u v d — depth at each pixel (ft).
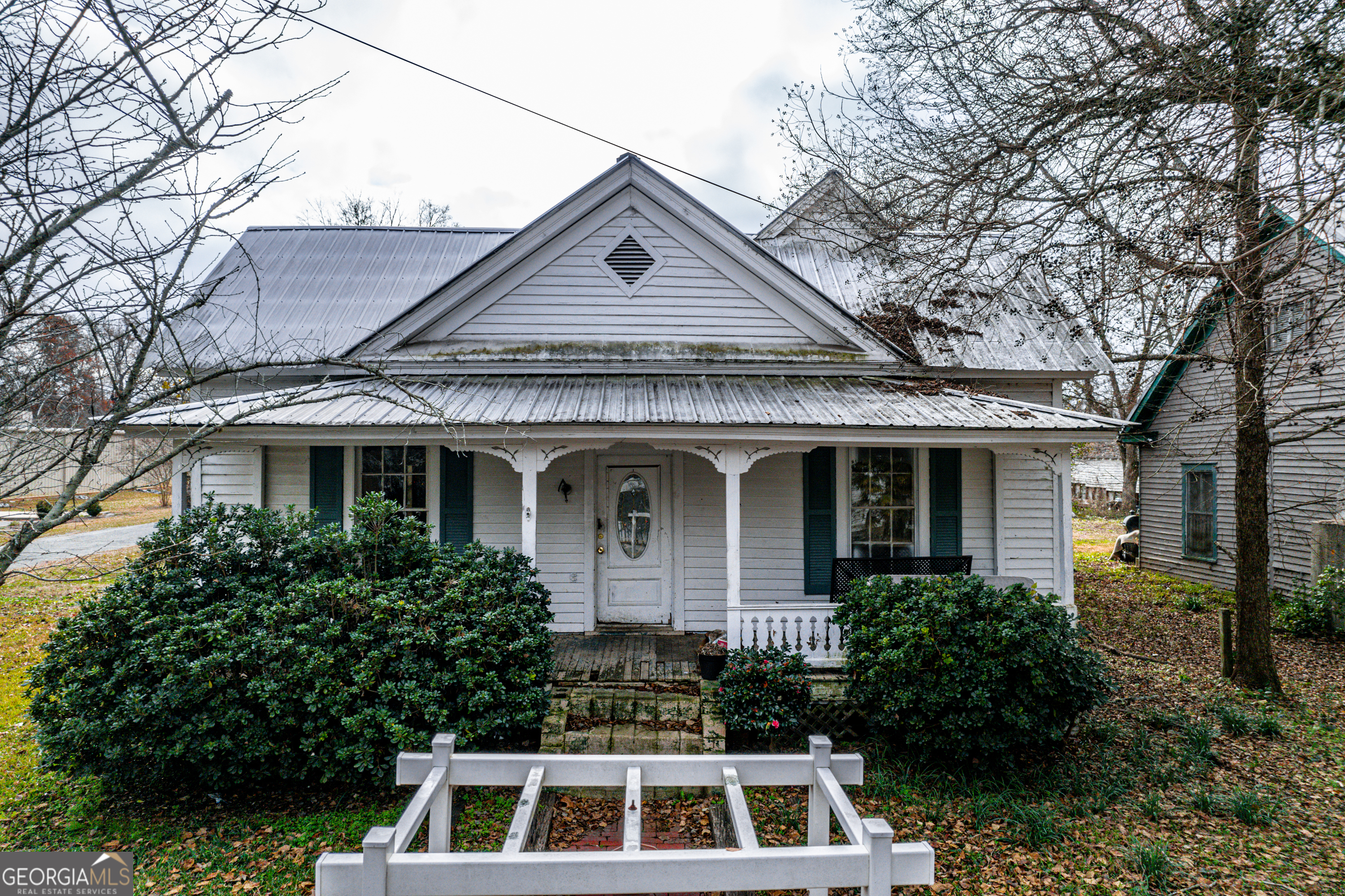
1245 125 17.38
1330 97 16.58
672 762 10.57
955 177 24.76
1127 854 15.47
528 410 23.85
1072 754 20.24
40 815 16.84
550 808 17.19
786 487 29.40
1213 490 45.16
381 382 27.27
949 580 19.71
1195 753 20.29
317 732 16.47
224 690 16.22
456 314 29.04
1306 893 14.16
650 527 30.04
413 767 10.50
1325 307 21.97
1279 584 39.88
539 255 29.14
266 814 16.80
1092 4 21.26
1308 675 27.78
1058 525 24.62
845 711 21.58
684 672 24.03
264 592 18.06
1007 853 15.55
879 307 31.96
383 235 38.27
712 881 7.68
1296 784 18.86
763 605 27.78
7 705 23.59
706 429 23.04
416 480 29.50
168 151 10.56
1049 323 29.17
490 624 18.03
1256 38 18.20
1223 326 31.50
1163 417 49.57
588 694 21.86
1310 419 35.29
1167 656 30.71
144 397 14.84
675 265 29.27
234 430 22.76
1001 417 24.17
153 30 10.49
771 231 37.78
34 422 12.67
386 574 19.66
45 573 44.32
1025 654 17.54
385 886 7.43
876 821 7.97
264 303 32.37
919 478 29.30
